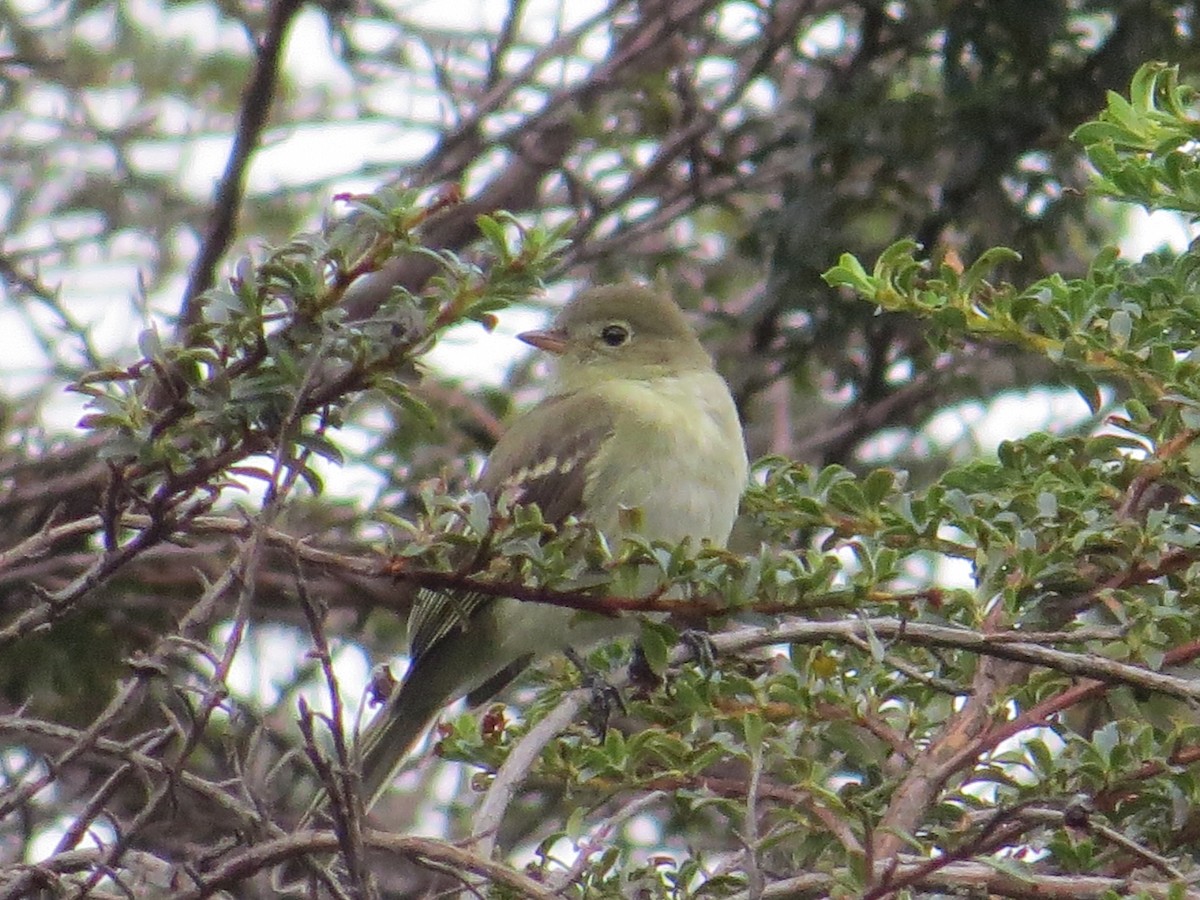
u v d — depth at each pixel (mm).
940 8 15680
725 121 18016
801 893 8703
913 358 16625
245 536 8594
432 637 11914
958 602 8766
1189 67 15297
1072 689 9148
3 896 8227
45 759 8398
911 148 15406
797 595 8414
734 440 12734
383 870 14531
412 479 15992
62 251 17484
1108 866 9141
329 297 7922
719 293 18453
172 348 8141
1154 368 8852
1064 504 9109
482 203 16938
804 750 10977
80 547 15719
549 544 8344
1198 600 9188
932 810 9359
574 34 16719
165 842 12453
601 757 9562
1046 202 15352
